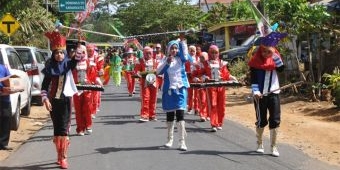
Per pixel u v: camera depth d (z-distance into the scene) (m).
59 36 8.52
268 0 17.00
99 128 12.54
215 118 12.06
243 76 23.23
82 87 11.39
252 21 28.22
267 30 9.44
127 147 10.16
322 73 16.91
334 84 14.65
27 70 16.95
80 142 10.74
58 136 8.48
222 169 8.34
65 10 31.03
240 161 8.91
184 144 9.85
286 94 17.92
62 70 8.45
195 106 15.08
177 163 8.76
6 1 22.02
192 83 12.22
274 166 8.55
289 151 9.81
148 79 13.47
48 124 13.58
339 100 14.38
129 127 12.68
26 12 28.80
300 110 15.30
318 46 17.00
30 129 13.12
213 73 12.01
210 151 9.76
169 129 10.06
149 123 13.35
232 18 36.44
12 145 10.81
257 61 9.20
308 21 16.36
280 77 18.72
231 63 25.86
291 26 16.94
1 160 9.31
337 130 12.05
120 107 17.08
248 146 10.25
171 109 9.83
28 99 15.00
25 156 9.48
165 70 9.83
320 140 11.09
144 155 9.40
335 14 17.17
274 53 9.18
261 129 9.48
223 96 12.19
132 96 21.28
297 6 16.48
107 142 10.70
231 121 13.77
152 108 13.76
